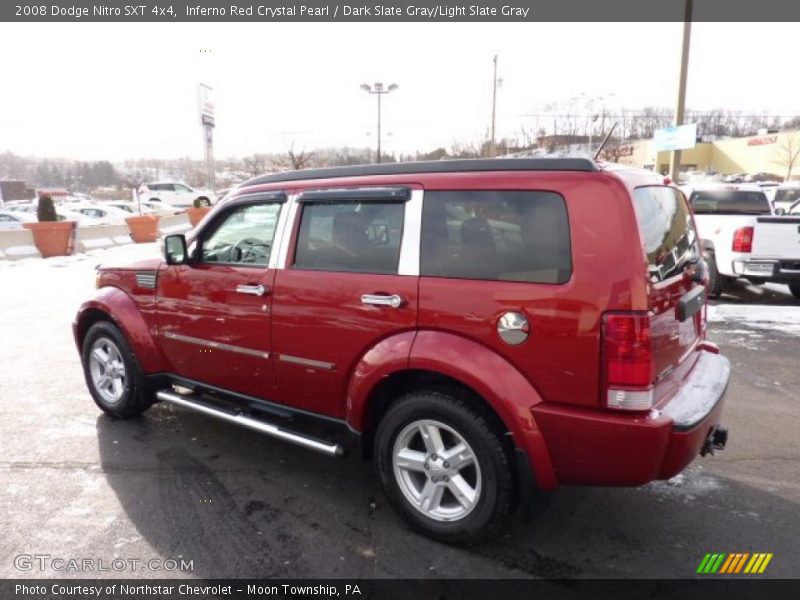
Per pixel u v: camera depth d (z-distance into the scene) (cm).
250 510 341
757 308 836
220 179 5244
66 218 2439
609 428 257
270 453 415
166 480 376
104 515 336
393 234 313
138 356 442
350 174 340
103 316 480
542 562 293
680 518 329
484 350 281
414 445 325
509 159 291
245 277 368
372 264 319
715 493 356
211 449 421
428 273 299
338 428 346
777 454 405
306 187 353
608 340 255
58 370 607
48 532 320
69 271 1339
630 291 254
